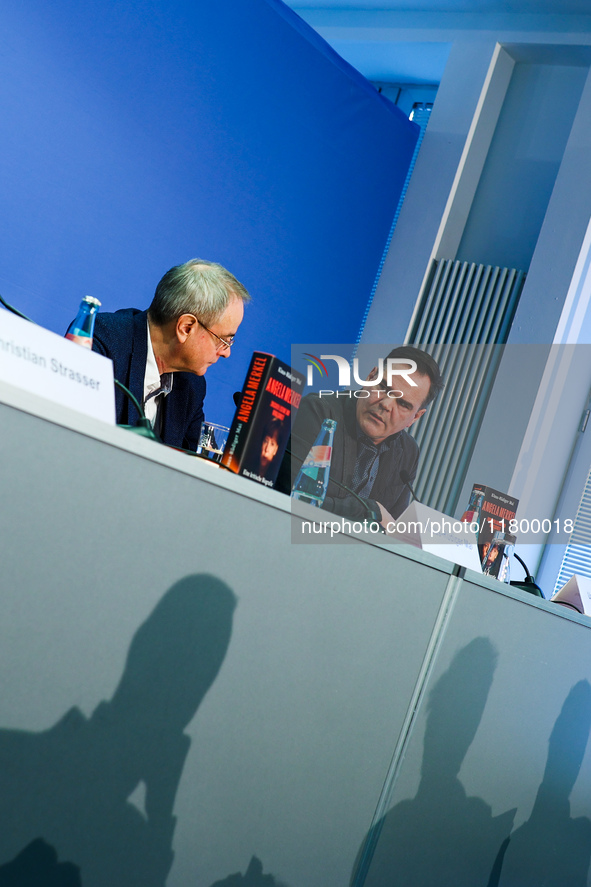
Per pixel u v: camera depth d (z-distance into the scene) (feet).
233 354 11.02
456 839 4.06
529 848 4.75
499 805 4.37
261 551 2.84
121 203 9.52
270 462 3.30
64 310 9.15
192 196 10.23
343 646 3.21
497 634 4.09
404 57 13.44
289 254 11.42
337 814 3.31
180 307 5.42
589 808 5.26
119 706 2.48
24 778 2.27
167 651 2.59
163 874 2.68
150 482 2.47
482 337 11.73
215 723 2.77
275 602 2.92
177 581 2.59
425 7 12.91
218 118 10.36
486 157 12.66
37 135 8.68
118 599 2.43
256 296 11.14
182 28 9.81
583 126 11.55
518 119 12.62
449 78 12.57
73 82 8.89
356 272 12.18
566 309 11.03
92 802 2.44
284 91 11.01
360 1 13.26
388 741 3.51
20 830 2.27
